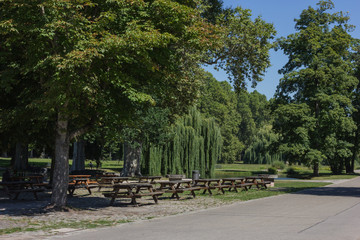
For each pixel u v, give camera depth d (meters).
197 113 47.28
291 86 47.41
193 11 12.94
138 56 11.97
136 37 10.80
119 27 11.98
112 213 11.97
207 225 9.33
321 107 47.34
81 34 11.02
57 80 10.51
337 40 46.56
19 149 33.16
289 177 46.41
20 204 14.23
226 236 7.77
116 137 14.16
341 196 18.27
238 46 19.09
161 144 35.78
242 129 128.25
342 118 44.91
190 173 44.53
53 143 19.48
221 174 54.38
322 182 32.72
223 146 98.38
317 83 47.31
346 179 39.06
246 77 20.11
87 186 17.98
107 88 12.77
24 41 12.20
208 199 16.69
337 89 47.00
